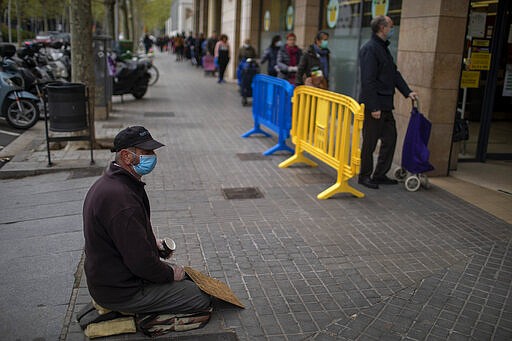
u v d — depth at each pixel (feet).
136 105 44.32
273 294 12.87
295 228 17.16
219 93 55.77
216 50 67.21
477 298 12.91
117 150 10.25
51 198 19.93
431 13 22.50
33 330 11.18
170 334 11.04
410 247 15.90
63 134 30.78
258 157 26.63
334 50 38.11
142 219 10.19
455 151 24.47
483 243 16.35
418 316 12.03
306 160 24.99
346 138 19.81
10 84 32.32
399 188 21.76
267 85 29.32
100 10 140.36
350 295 12.93
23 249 15.43
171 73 80.59
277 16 55.62
